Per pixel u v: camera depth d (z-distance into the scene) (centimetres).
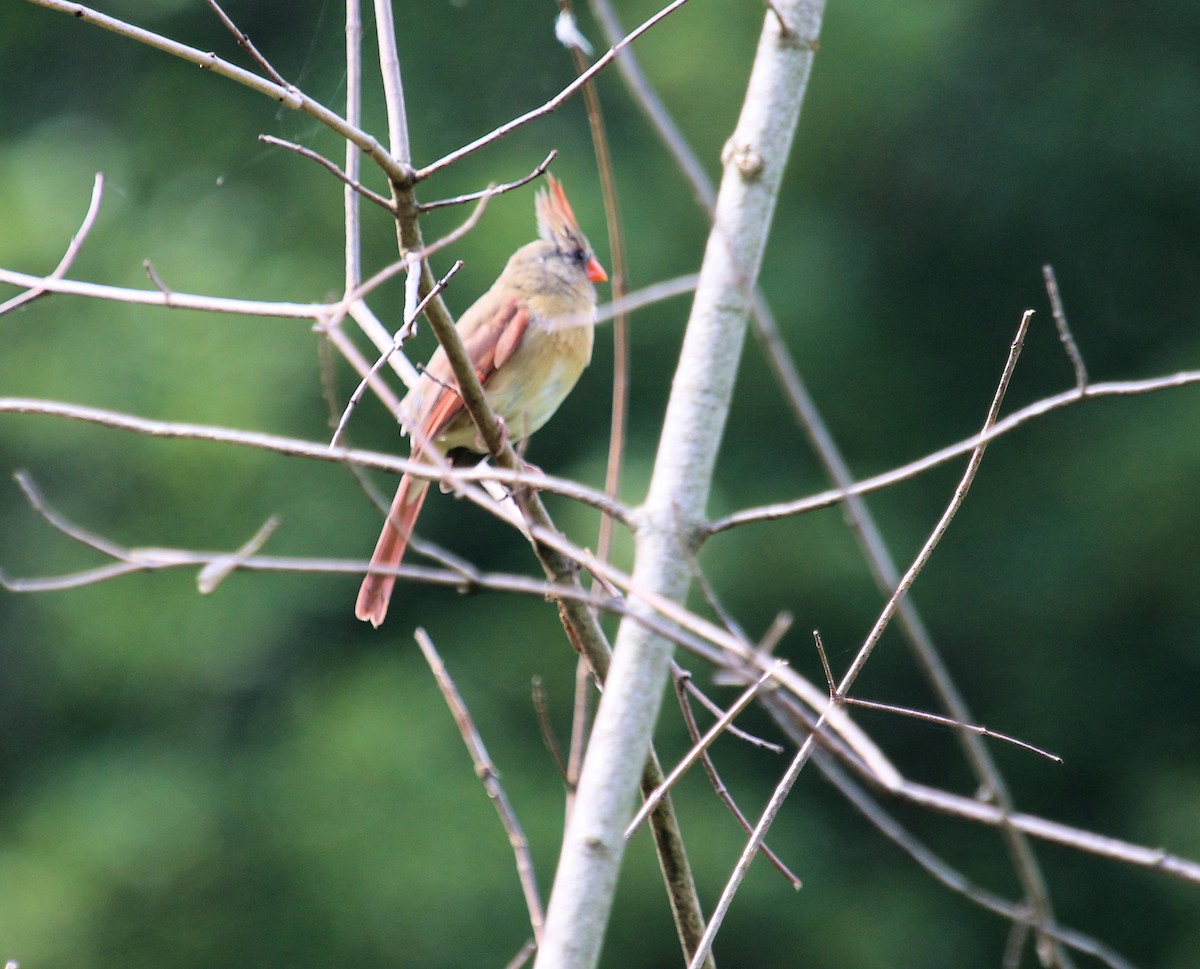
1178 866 303
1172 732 1480
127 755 1435
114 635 1441
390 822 1338
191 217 1554
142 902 1353
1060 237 1634
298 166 1542
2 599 1489
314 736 1398
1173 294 1622
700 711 1362
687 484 414
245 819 1380
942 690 397
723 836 1334
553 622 1451
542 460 1486
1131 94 1623
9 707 1475
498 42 1562
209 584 343
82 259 1516
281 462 1448
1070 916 1431
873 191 1611
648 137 1516
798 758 388
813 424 415
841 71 1559
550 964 374
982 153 1622
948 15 1562
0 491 1496
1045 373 1603
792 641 1434
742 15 1498
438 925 1298
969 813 313
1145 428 1548
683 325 1452
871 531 409
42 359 1468
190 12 1627
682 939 455
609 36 438
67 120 1641
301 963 1322
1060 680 1505
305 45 1583
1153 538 1484
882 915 1369
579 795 390
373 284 409
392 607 1483
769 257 1556
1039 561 1515
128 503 1473
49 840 1380
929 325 1611
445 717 1402
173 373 1448
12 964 405
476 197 426
